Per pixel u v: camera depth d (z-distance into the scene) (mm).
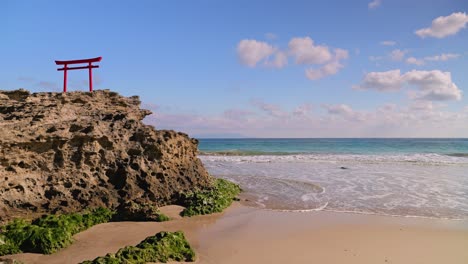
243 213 16766
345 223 15062
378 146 79125
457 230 14148
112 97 19188
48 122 15406
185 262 10375
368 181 25500
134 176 16922
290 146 86875
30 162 14531
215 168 33688
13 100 16312
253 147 84562
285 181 25516
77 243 11914
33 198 14242
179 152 19844
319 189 22500
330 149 69375
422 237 13297
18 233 11180
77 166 15594
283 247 12094
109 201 15703
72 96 17469
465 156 44969
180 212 16344
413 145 82750
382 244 12516
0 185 13406
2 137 13461
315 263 10695
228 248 11891
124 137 17562
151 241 10578
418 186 23469
